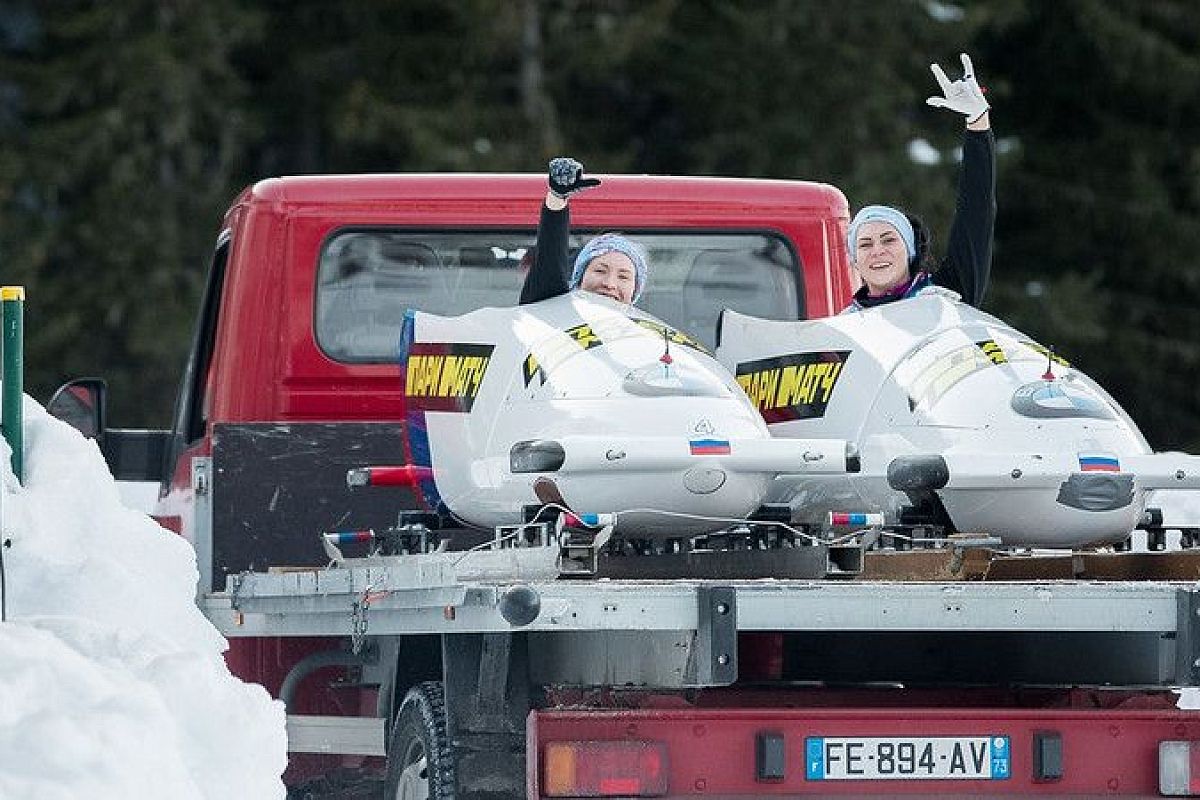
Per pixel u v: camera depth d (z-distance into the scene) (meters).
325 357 24.39
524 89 86.38
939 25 87.88
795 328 20.27
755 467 18.08
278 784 17.03
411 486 20.80
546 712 16.59
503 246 24.84
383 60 87.69
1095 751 17.12
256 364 24.27
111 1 86.81
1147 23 92.00
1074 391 18.72
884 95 86.62
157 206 85.56
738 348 20.59
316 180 24.53
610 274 21.36
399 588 17.30
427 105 86.69
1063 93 92.12
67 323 82.94
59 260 87.19
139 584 19.45
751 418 18.73
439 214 24.66
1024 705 19.02
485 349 19.81
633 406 18.53
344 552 22.84
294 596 19.31
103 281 84.88
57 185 85.31
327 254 24.53
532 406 19.02
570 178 20.30
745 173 86.75
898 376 19.27
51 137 85.31
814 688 18.86
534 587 15.96
